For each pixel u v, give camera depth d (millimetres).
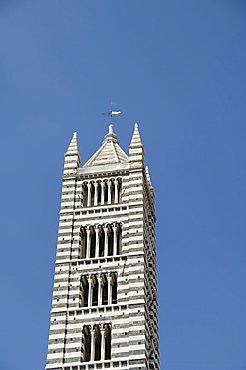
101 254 109625
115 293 105125
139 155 118438
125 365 96188
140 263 105312
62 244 109750
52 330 101062
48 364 98062
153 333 107125
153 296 112000
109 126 130500
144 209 113812
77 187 116312
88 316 101688
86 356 100188
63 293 104500
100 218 111812
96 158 121375
